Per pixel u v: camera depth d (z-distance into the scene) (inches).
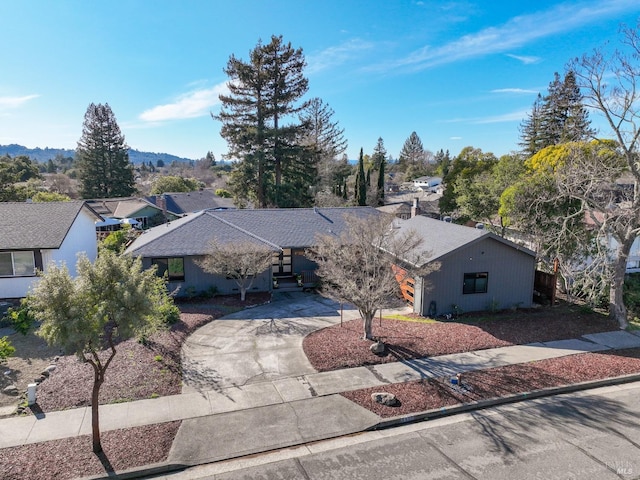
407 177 4165.8
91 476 293.6
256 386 430.0
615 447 336.2
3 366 466.3
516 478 298.5
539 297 755.4
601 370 477.1
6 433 341.1
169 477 301.1
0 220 771.4
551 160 979.9
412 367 478.6
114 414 372.2
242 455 324.5
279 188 1526.8
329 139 2287.2
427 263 595.5
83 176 2377.0
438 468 309.7
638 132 571.8
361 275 543.5
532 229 796.6
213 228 836.0
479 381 446.0
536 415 387.5
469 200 1125.1
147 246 752.3
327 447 336.2
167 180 2669.8
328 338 561.6
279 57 1501.0
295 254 873.5
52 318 287.6
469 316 674.8
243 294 748.0
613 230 625.3
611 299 657.6
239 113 1528.1
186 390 419.2
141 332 348.8
